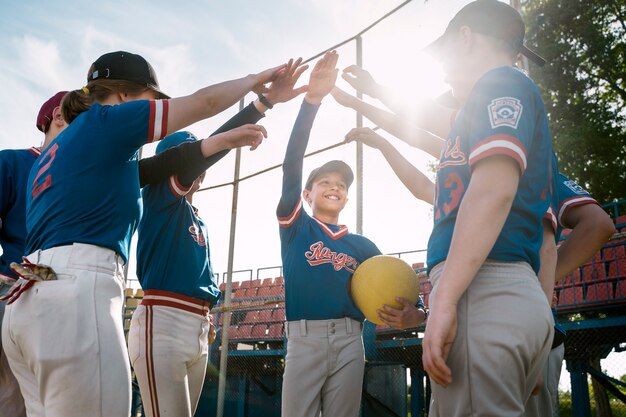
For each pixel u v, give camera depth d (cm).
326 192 340
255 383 1005
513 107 136
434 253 150
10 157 267
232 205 719
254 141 259
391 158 262
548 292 165
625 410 1388
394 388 836
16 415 248
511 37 164
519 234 141
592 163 1616
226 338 700
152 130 193
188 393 266
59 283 175
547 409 221
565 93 1678
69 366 169
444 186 153
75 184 187
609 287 767
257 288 1344
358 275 265
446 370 126
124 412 177
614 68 1650
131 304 1108
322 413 301
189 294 269
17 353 183
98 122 193
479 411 130
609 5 1662
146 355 254
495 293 134
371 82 271
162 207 266
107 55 234
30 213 199
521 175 134
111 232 189
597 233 199
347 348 297
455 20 171
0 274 235
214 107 212
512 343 129
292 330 304
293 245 315
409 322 251
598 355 804
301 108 307
